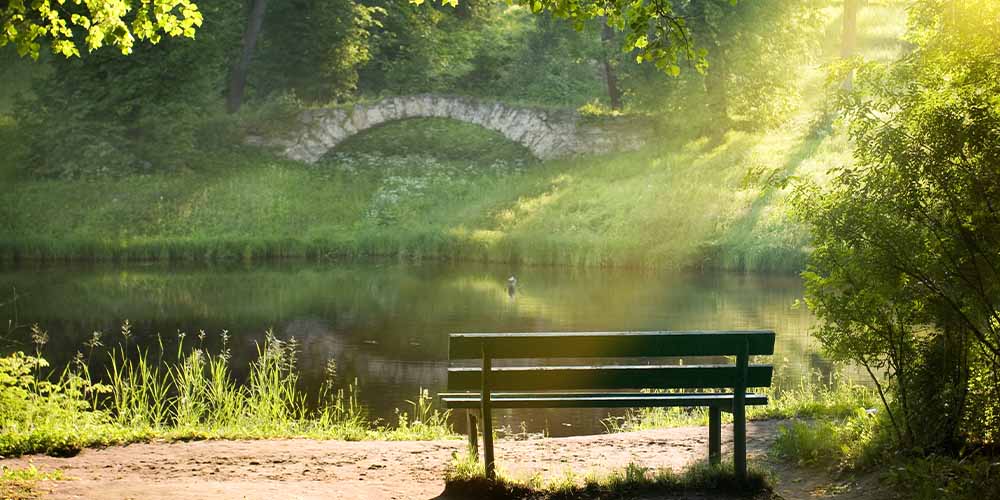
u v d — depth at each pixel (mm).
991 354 7102
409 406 12898
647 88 40656
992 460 6820
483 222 36062
